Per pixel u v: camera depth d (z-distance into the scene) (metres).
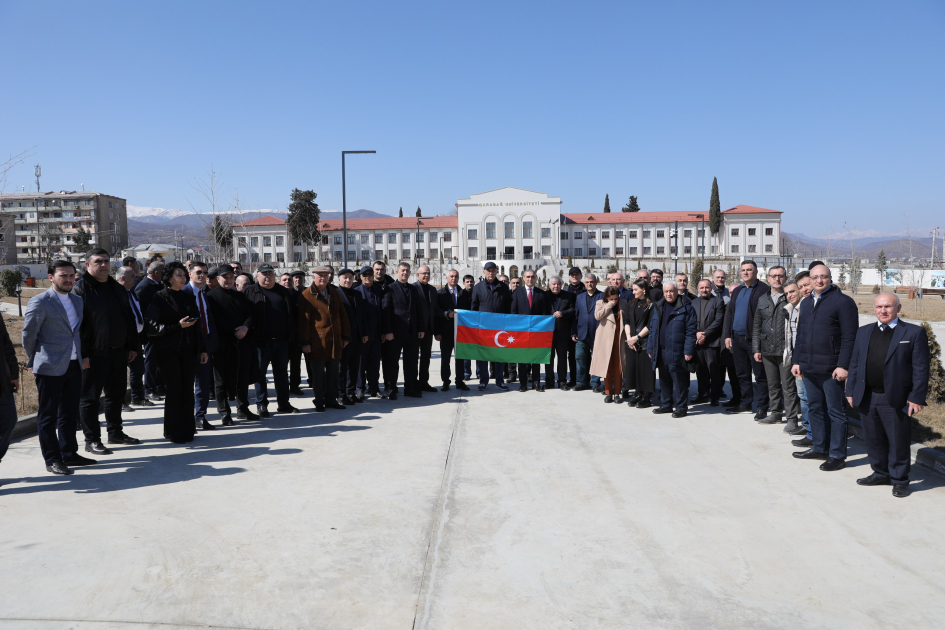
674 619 3.20
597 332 9.31
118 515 4.56
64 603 3.27
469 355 10.02
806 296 6.25
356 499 4.95
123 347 6.48
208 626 3.08
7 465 5.84
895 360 5.00
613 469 5.78
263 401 8.08
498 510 4.73
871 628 3.12
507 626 3.12
